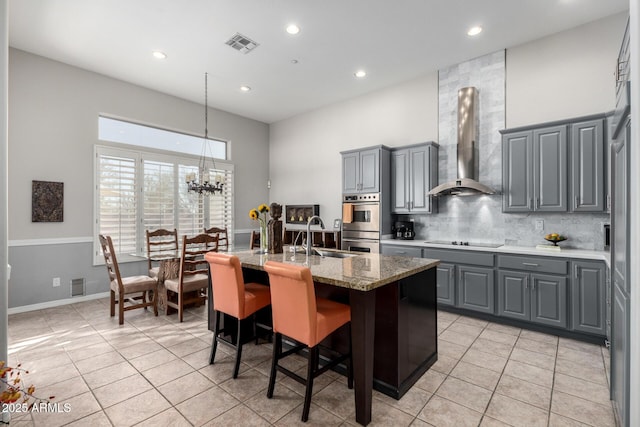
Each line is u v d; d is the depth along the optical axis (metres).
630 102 1.37
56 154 4.14
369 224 4.56
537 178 3.42
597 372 2.40
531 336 3.11
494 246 3.68
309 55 4.03
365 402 1.79
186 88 5.06
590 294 2.90
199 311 3.93
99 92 4.52
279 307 1.99
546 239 3.40
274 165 6.87
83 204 4.36
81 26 3.41
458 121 4.05
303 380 1.90
